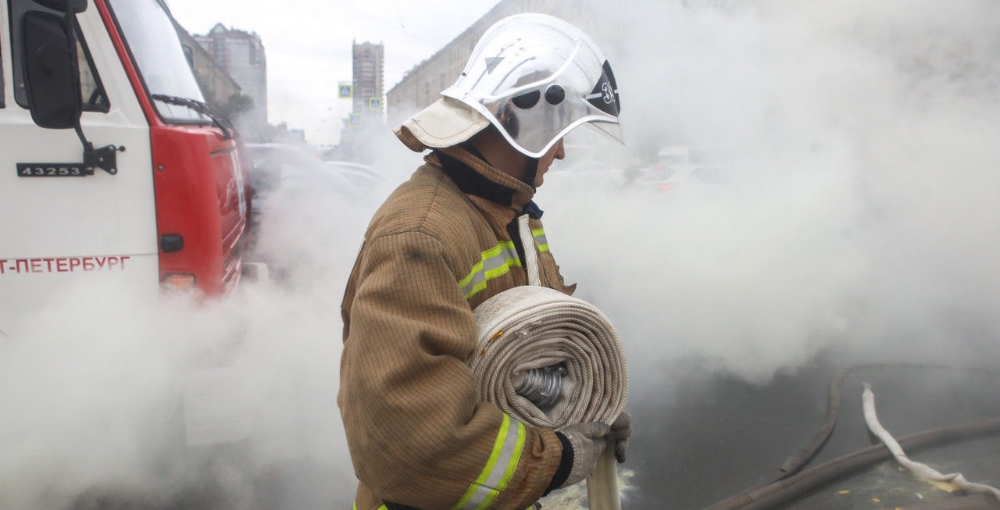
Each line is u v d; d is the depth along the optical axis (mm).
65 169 2076
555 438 1002
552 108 1071
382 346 876
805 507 2418
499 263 1091
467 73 1090
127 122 2123
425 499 904
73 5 1931
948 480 2475
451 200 1024
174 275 2193
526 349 1027
